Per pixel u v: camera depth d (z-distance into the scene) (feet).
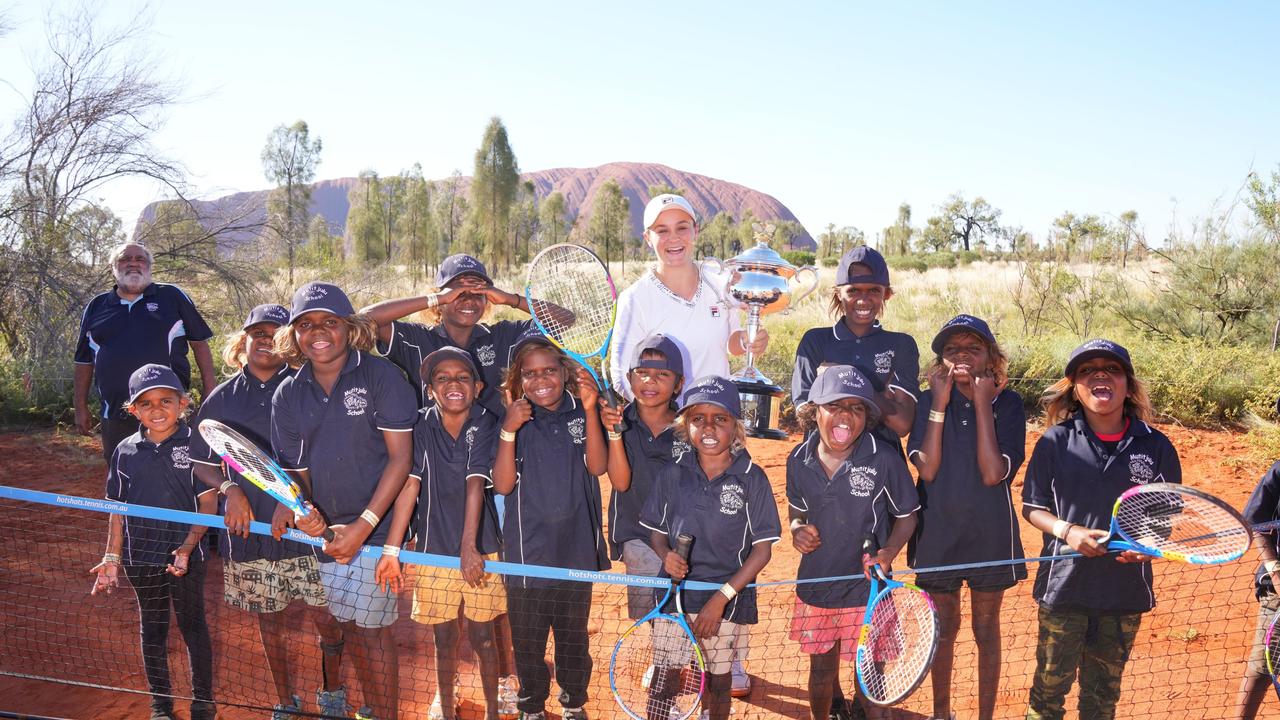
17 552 21.38
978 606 13.69
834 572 13.24
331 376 13.01
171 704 14.48
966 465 13.48
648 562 14.24
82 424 20.93
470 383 13.34
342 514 13.24
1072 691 14.83
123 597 19.04
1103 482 12.50
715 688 13.41
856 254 14.71
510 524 13.79
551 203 273.54
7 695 14.75
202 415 14.39
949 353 13.20
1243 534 10.42
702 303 16.42
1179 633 17.02
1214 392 36.17
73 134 43.62
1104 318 53.57
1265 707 14.47
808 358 15.23
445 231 237.66
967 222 243.40
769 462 30.22
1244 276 49.42
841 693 14.58
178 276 47.37
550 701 15.21
